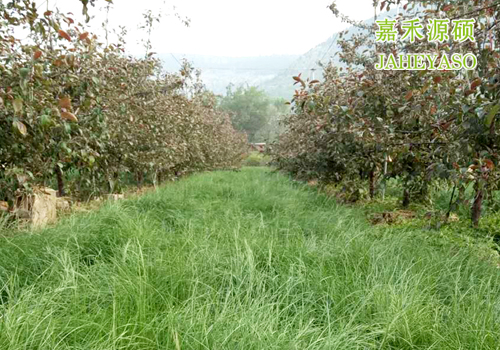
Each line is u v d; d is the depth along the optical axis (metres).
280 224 4.33
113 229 3.50
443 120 3.70
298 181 9.10
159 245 3.27
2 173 3.58
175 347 1.80
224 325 2.04
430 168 3.90
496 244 3.87
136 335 1.80
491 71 2.97
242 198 5.98
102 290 2.41
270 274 2.77
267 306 2.24
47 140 3.68
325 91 5.22
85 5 2.86
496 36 3.75
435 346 2.01
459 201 4.02
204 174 11.23
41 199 4.17
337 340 1.92
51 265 2.68
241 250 3.14
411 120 4.02
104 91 4.73
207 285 2.48
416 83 4.12
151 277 2.54
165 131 7.82
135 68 6.23
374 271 2.86
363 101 4.62
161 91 7.30
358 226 4.32
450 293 2.71
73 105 3.90
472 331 2.04
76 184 6.00
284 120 10.70
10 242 2.93
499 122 3.09
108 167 6.02
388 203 6.47
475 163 3.49
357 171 6.84
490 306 2.26
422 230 4.32
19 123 2.71
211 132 14.16
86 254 3.17
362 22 6.38
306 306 2.45
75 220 3.70
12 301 2.13
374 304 2.37
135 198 5.43
